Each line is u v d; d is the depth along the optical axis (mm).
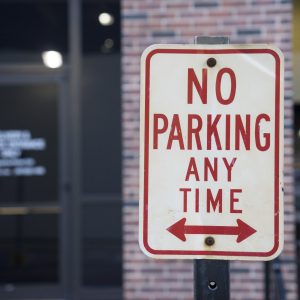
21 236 7430
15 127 7453
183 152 2861
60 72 7414
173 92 2871
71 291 7324
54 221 7406
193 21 6734
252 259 2826
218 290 2848
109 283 7258
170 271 6711
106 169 7301
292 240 6535
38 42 7438
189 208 2848
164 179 2857
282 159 2834
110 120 7316
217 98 2861
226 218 2838
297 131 6793
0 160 7480
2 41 7469
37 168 7445
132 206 6758
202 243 2838
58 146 7418
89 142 7332
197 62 2869
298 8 6809
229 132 2852
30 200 7434
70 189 7387
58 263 7387
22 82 7457
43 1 7414
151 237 2850
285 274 6531
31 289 7375
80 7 7344
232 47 2861
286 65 6645
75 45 7328
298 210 6793
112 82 7324
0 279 7414
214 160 2850
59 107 7422
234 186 2840
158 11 6770
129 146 6789
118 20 7324
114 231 7281
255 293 6555
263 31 6680
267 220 2828
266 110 2846
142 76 2875
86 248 7289
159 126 2865
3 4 7457
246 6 6691
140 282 6730
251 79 2855
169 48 2869
